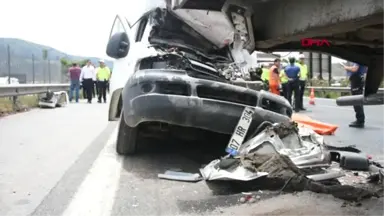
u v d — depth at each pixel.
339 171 4.98
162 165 5.64
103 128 9.40
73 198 4.27
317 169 4.60
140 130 6.00
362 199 3.97
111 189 4.57
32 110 14.27
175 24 6.19
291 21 3.25
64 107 15.90
